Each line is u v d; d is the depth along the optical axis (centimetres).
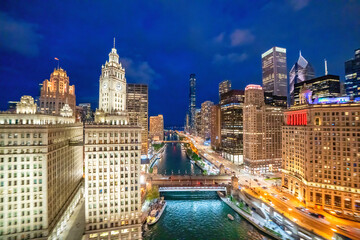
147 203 12875
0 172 7319
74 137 11756
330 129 10938
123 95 11025
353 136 10256
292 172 13362
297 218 9900
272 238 9612
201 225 10938
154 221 11044
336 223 9444
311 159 11456
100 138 8612
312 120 11569
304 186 11725
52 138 8394
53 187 8350
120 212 8669
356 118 10262
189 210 12838
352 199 10062
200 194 15562
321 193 11006
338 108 10775
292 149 13350
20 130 7569
